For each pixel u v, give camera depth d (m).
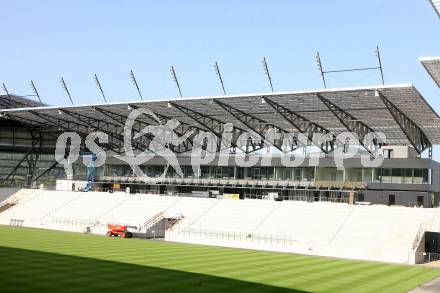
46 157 97.31
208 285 25.12
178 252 41.81
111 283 24.12
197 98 58.81
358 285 28.14
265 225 58.94
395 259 44.47
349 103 55.41
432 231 51.59
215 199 68.88
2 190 85.25
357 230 53.97
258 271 31.81
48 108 71.38
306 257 44.00
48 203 78.38
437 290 27.92
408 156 68.81
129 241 51.69
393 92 49.78
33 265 28.91
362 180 69.69
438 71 41.28
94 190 88.50
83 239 50.78
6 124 93.75
